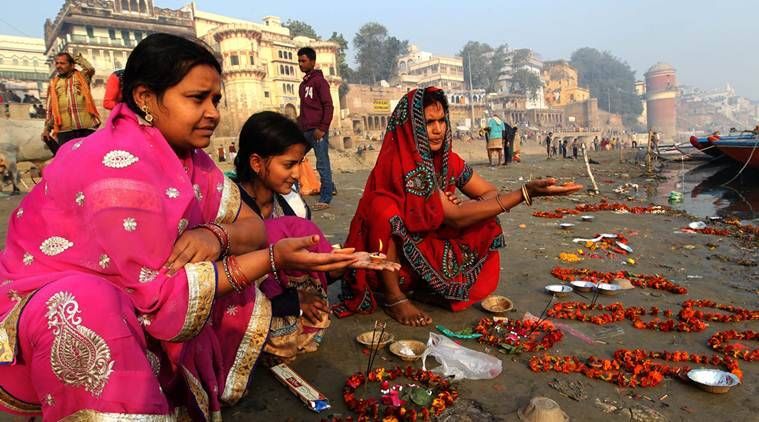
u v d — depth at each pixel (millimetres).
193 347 1896
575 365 2648
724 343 2916
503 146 17156
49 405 1471
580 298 3750
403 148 3365
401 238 3305
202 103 1817
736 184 11438
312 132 7086
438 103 3365
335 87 49000
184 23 44281
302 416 2250
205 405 1904
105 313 1443
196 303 1637
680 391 2426
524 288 4004
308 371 2686
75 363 1421
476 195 3904
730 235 5852
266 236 2227
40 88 45094
